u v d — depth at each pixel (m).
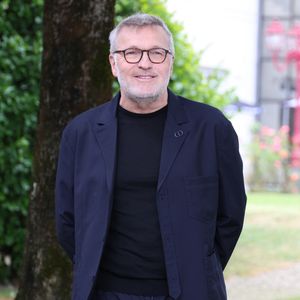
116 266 3.01
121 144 3.04
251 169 20.72
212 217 3.00
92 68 4.38
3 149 6.63
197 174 2.97
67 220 3.27
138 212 2.98
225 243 3.17
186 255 2.93
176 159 2.97
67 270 4.46
